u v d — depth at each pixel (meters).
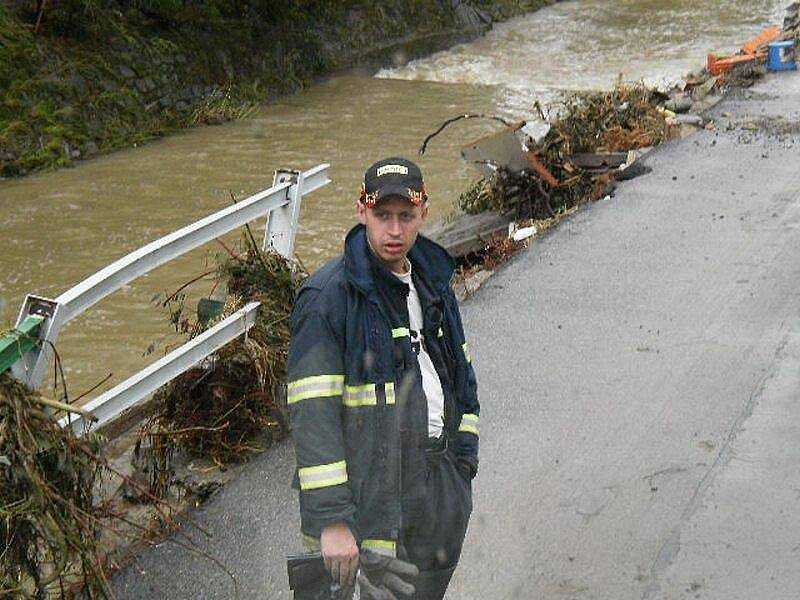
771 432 5.48
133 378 4.45
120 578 4.30
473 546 4.53
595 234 8.77
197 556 4.45
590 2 31.88
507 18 29.88
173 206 14.56
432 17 26.97
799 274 7.76
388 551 3.19
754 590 4.23
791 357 6.37
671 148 11.50
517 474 5.12
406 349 3.21
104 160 16.97
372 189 3.12
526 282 7.71
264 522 4.71
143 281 11.41
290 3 22.94
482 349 6.56
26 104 17.09
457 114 19.86
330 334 3.12
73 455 3.69
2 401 3.51
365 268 3.15
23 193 15.18
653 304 7.25
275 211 5.77
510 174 10.71
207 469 5.20
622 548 4.52
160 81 19.53
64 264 12.34
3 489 3.51
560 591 4.24
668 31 27.38
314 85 22.80
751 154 11.19
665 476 5.08
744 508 4.80
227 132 18.80
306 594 3.28
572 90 21.38
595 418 5.67
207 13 21.17
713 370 6.22
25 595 3.56
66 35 18.73
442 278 3.36
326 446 3.06
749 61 15.92
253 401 5.29
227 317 5.21
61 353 9.70
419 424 3.24
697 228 8.87
